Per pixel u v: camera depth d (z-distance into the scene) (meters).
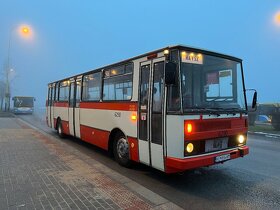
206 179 6.50
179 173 6.95
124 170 7.22
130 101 6.98
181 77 5.48
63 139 12.57
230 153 6.08
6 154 8.38
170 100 5.61
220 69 6.30
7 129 15.27
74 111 11.01
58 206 4.53
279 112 17.66
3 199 4.79
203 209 4.80
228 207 4.89
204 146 5.67
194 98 5.63
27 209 4.41
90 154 9.34
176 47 5.60
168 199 5.24
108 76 8.33
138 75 6.73
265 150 10.64
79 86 10.59
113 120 7.84
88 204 4.62
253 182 6.30
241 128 6.54
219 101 6.16
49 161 7.48
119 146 7.68
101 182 5.72
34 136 12.40
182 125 5.34
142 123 6.47
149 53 6.35
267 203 5.07
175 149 5.45
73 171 6.51
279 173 7.08
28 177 6.01
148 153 6.23
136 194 5.11
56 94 13.76
